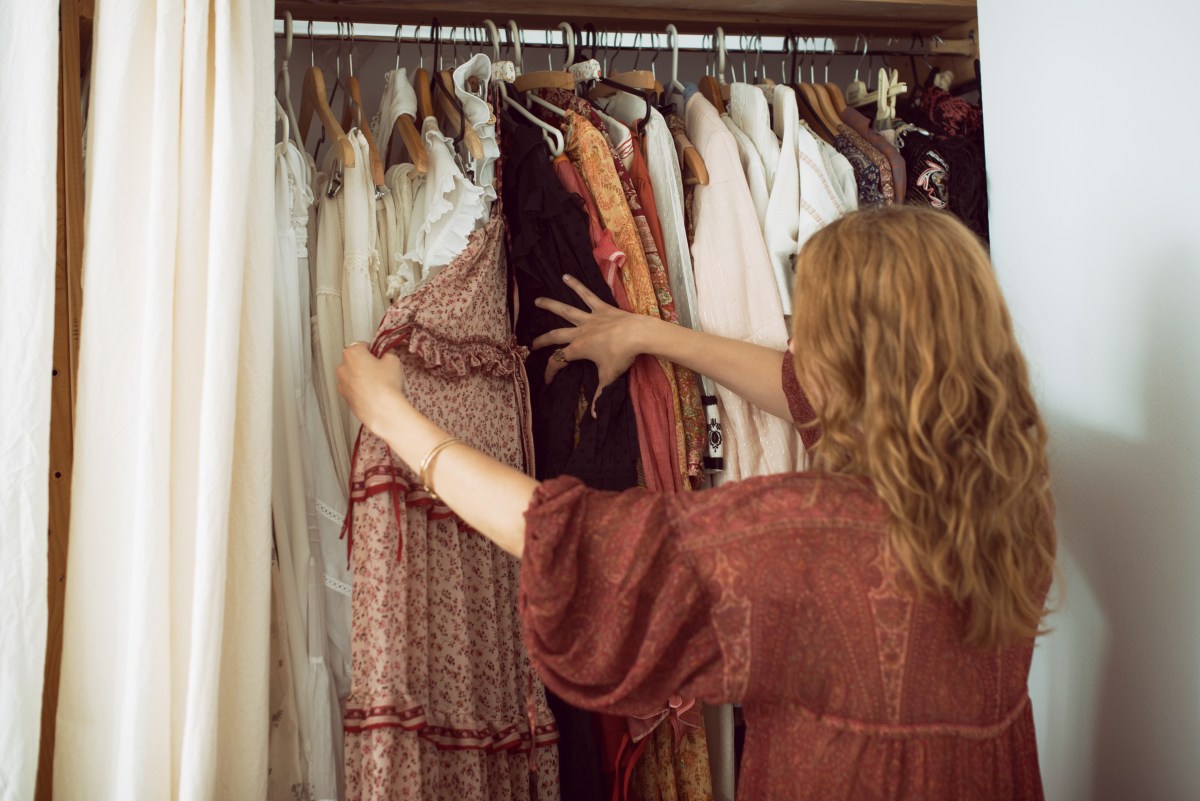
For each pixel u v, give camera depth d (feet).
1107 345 4.71
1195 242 4.21
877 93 6.39
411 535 4.50
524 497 3.59
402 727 4.27
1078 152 4.83
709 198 5.53
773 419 5.41
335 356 4.99
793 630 3.27
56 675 4.41
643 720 4.94
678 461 5.23
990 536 3.22
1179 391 4.31
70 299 4.42
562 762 5.21
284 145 4.75
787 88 5.74
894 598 3.22
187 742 3.98
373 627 4.27
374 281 5.01
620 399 5.12
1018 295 5.28
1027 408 3.40
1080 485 4.89
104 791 4.12
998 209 5.41
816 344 3.41
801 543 3.25
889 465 3.21
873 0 6.22
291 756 4.73
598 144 5.29
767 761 3.49
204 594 4.00
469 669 4.65
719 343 4.94
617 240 5.26
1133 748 4.64
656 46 6.73
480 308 4.91
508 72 5.36
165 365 4.02
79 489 4.07
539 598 3.36
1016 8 5.18
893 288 3.26
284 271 4.70
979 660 3.36
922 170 5.92
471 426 4.83
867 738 3.27
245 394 4.30
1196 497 4.25
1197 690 4.29
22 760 3.86
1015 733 3.51
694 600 3.32
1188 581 4.31
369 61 6.41
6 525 3.84
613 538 3.39
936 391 3.21
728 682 3.27
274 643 4.81
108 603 4.11
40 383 3.88
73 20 4.46
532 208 5.05
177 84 4.08
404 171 5.21
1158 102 4.36
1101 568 4.79
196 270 4.17
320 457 4.88
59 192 4.41
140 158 4.11
